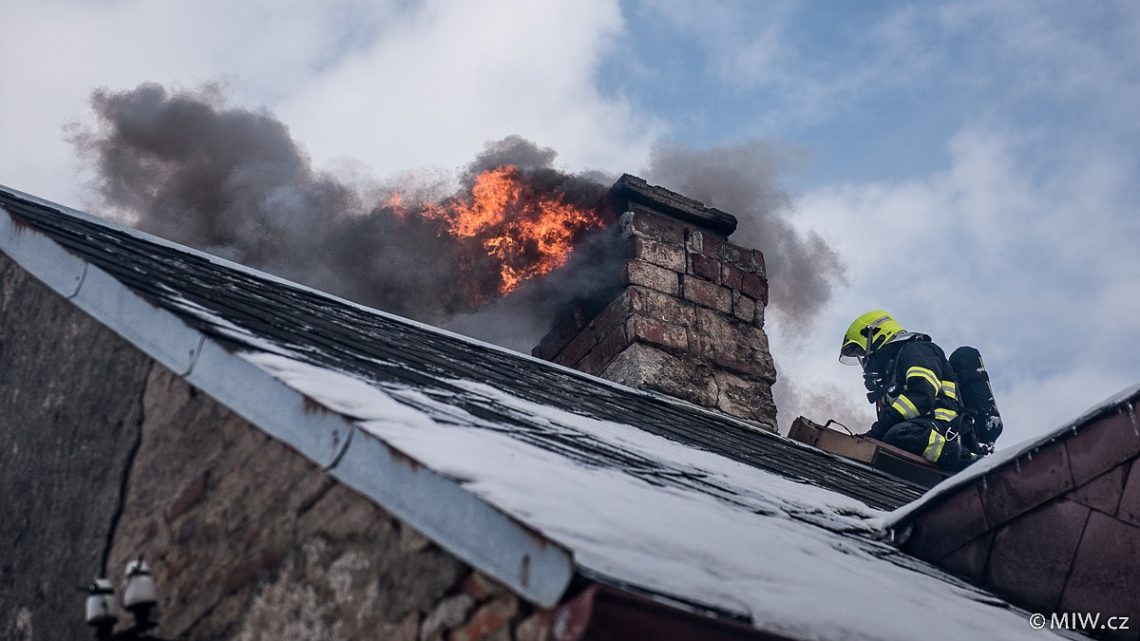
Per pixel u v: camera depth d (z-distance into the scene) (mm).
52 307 5121
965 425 8531
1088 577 4641
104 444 4551
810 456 7477
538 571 2914
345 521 3566
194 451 4160
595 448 4578
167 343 4141
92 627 4199
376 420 3533
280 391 3664
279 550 3715
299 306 5527
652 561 3129
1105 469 4684
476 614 3141
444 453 3385
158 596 4023
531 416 4758
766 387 8492
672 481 4484
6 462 4996
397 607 3330
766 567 3619
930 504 5031
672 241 8680
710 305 8562
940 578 4711
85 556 4406
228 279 5570
